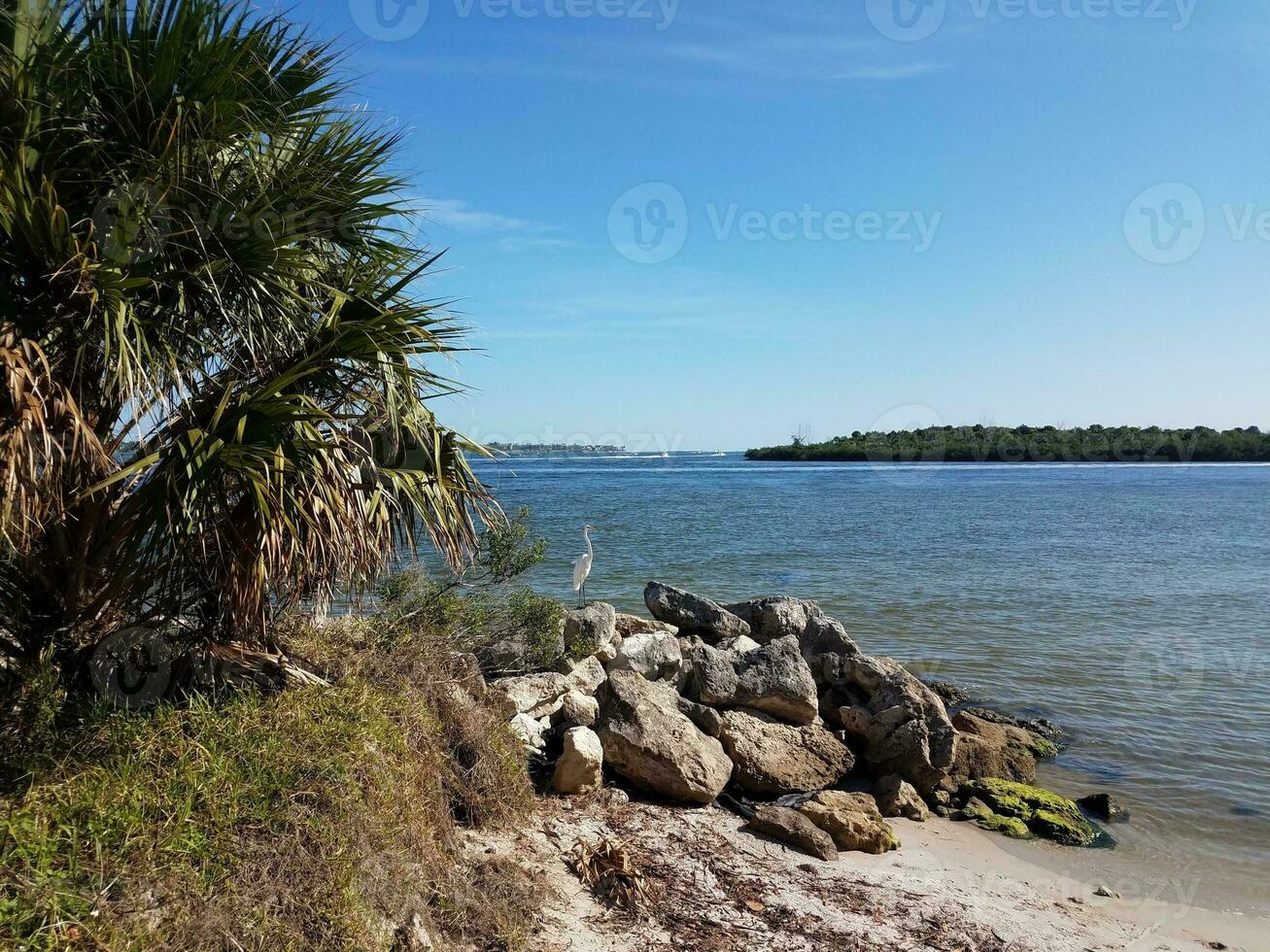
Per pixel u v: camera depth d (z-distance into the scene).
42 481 4.55
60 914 3.61
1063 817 9.24
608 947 5.43
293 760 4.96
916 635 17.66
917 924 6.50
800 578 24.02
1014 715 12.89
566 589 20.64
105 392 5.05
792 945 5.87
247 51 5.21
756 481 92.19
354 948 4.20
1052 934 6.68
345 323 5.39
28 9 4.86
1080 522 45.84
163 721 5.09
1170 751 11.48
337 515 5.22
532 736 8.16
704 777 8.09
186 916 3.88
